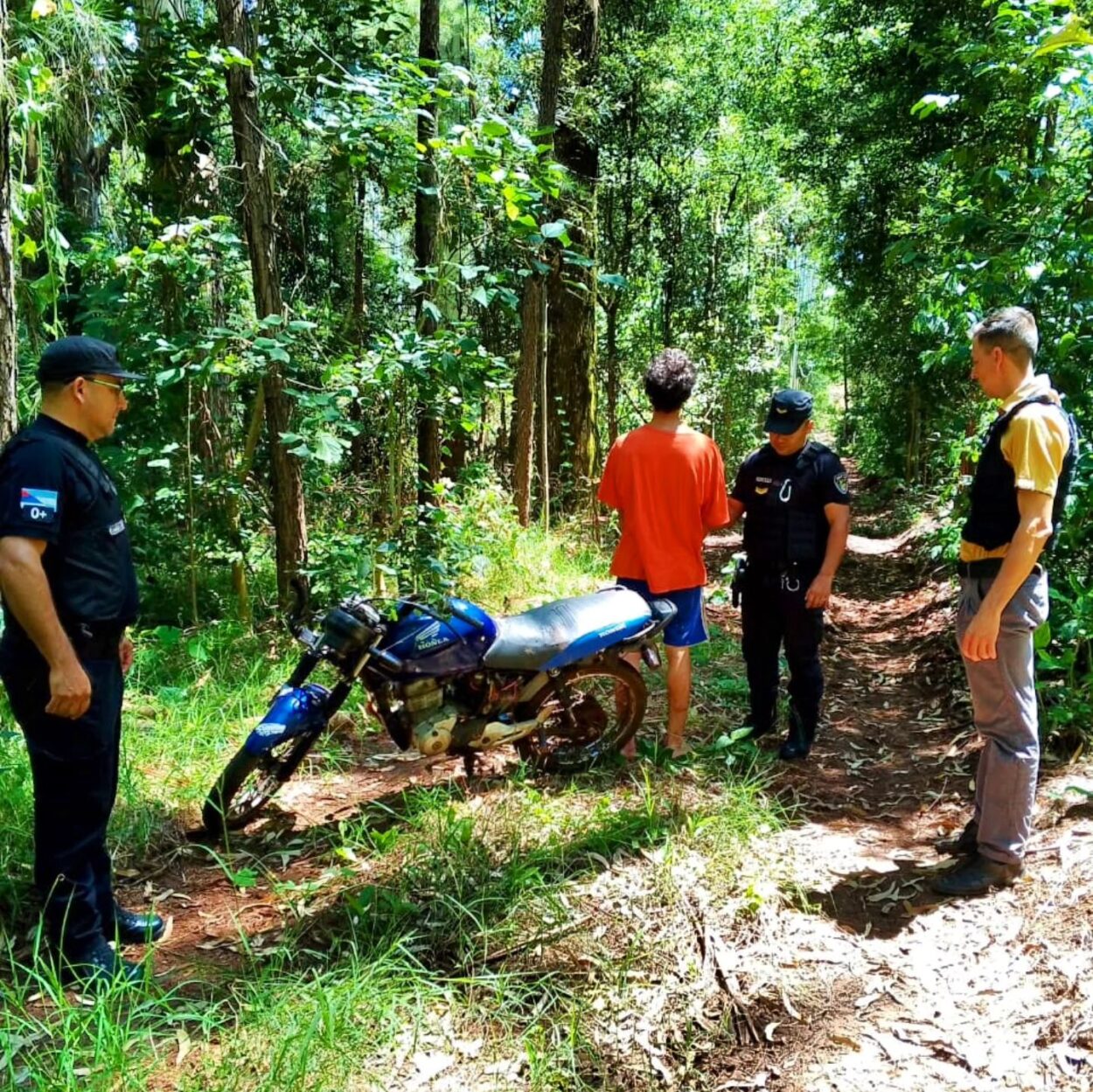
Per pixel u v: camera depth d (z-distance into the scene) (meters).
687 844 3.35
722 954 2.84
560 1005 2.60
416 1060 2.38
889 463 17.91
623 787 3.88
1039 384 3.01
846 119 12.03
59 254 4.96
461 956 2.76
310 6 6.09
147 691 4.59
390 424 5.20
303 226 7.02
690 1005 2.64
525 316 8.00
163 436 5.69
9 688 2.58
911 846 3.61
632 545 4.07
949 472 11.27
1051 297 4.71
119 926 2.88
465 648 3.64
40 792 2.61
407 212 8.11
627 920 2.93
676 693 4.18
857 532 14.62
